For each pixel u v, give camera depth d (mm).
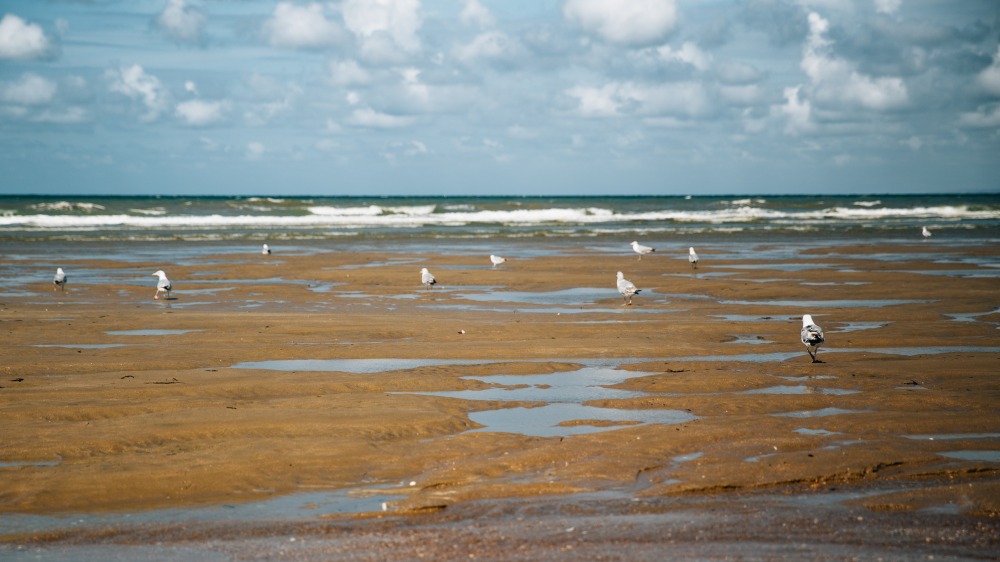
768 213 115375
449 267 46781
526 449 14086
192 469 13023
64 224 82938
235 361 21516
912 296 34188
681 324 26828
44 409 16266
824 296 34531
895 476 12875
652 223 94438
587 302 33438
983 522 10945
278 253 55688
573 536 10477
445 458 13734
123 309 30859
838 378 19391
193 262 48906
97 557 10016
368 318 28297
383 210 106125
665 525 10852
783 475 12719
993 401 16969
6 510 11617
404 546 10219
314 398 17375
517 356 22141
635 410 16828
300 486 12570
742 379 19172
